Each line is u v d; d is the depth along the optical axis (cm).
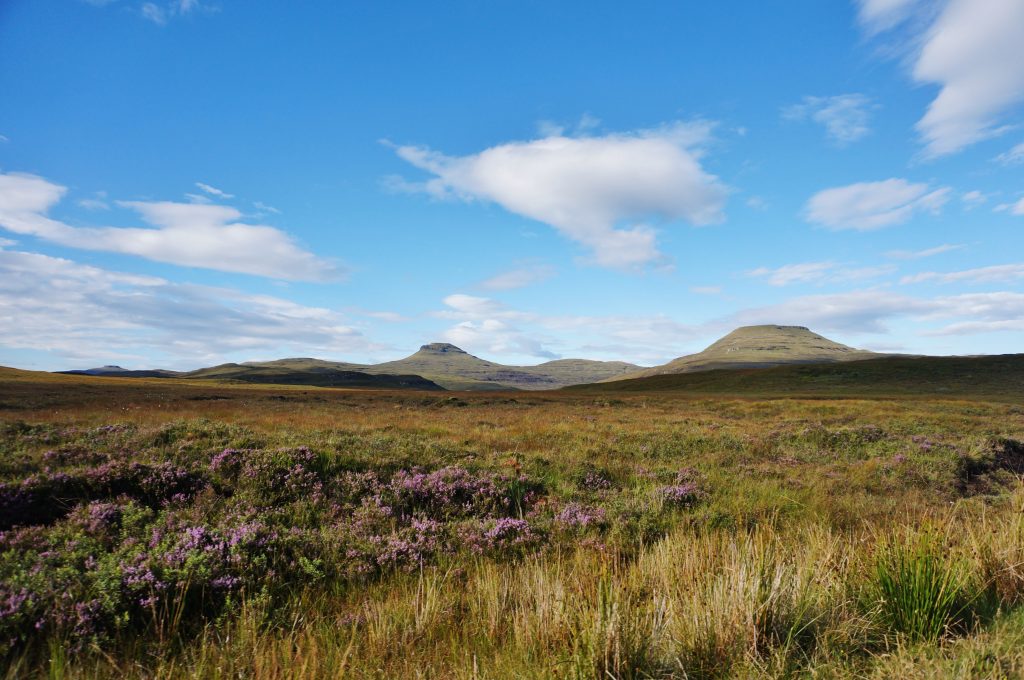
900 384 6794
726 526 709
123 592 404
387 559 544
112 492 712
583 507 795
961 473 1242
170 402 3262
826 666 283
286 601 438
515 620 341
